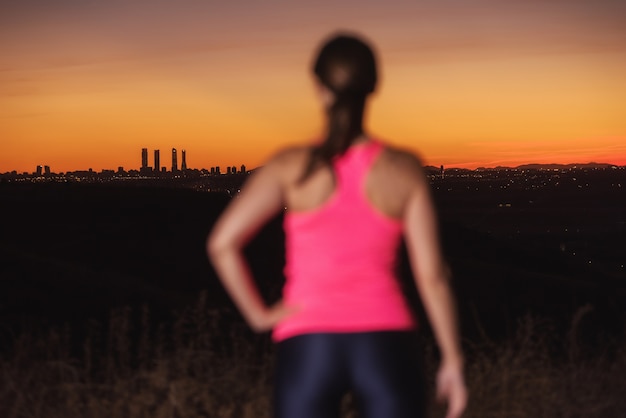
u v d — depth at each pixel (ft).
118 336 22.09
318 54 11.16
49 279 93.25
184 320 21.71
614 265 431.02
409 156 11.14
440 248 11.12
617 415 20.94
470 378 20.72
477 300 140.56
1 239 161.58
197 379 20.25
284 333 11.02
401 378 10.84
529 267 239.09
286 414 10.96
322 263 10.87
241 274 10.98
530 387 20.49
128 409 19.56
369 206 10.88
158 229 186.29
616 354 22.27
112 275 99.96
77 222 181.78
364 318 10.78
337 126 11.00
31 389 20.13
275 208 11.11
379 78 11.19
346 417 18.49
